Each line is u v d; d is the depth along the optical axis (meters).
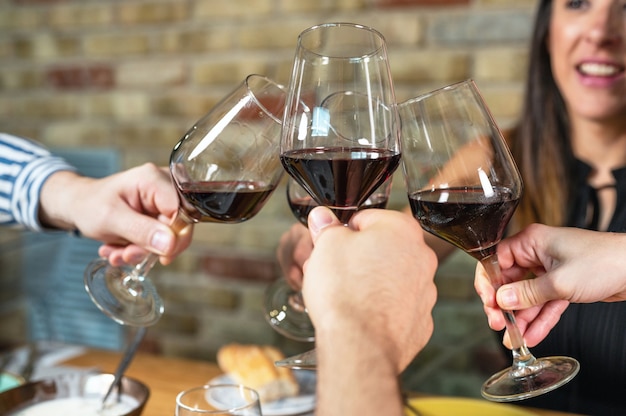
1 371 1.24
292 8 2.31
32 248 2.10
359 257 0.71
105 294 1.06
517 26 2.08
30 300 2.24
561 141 1.70
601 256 0.92
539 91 1.71
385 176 0.82
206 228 2.49
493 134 0.84
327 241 0.72
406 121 0.85
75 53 2.64
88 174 2.68
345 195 0.81
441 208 0.83
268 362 1.25
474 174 0.82
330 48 0.82
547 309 1.00
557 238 0.95
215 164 0.92
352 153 0.78
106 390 1.00
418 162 0.84
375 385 0.64
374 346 0.66
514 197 0.83
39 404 0.98
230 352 1.34
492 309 0.99
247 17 2.38
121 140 2.62
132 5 2.53
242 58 2.40
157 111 2.55
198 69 2.47
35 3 2.67
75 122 2.68
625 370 1.48
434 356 2.15
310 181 0.81
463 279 2.14
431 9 2.16
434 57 2.17
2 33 2.74
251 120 0.92
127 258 1.18
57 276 2.24
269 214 2.40
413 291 0.70
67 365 1.35
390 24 2.21
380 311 0.68
